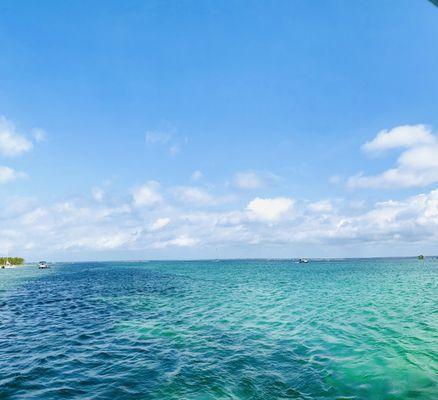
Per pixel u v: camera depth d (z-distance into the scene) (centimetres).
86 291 4178
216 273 8406
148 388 995
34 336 1722
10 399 934
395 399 885
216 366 1186
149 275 7931
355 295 3291
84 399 925
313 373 1097
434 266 11381
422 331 1648
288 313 2284
